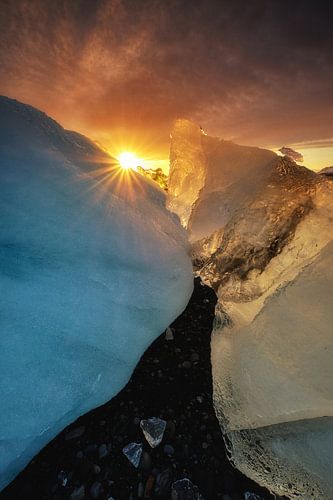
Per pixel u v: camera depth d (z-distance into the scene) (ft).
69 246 7.97
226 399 7.05
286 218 9.36
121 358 7.50
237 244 10.52
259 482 5.65
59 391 6.15
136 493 5.37
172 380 7.69
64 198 8.55
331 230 8.11
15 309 6.52
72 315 7.14
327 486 5.45
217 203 11.76
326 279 6.83
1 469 5.16
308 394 5.94
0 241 7.10
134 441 6.19
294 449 5.98
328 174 9.98
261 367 6.87
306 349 6.35
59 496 5.27
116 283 8.27
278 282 8.51
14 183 7.72
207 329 9.57
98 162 11.50
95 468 5.68
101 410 6.80
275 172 10.52
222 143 12.66
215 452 6.10
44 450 5.93
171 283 9.83
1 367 5.82
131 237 9.66
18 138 8.64
